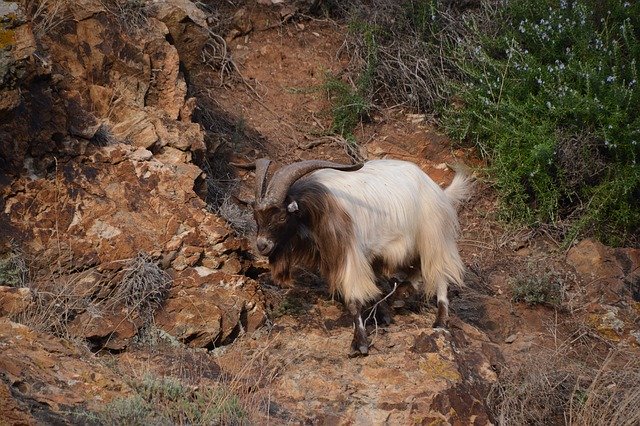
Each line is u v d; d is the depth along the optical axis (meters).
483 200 14.66
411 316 11.38
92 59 11.97
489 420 9.73
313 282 11.66
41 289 9.69
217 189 12.80
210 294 10.38
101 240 10.16
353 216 10.43
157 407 8.34
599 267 13.44
